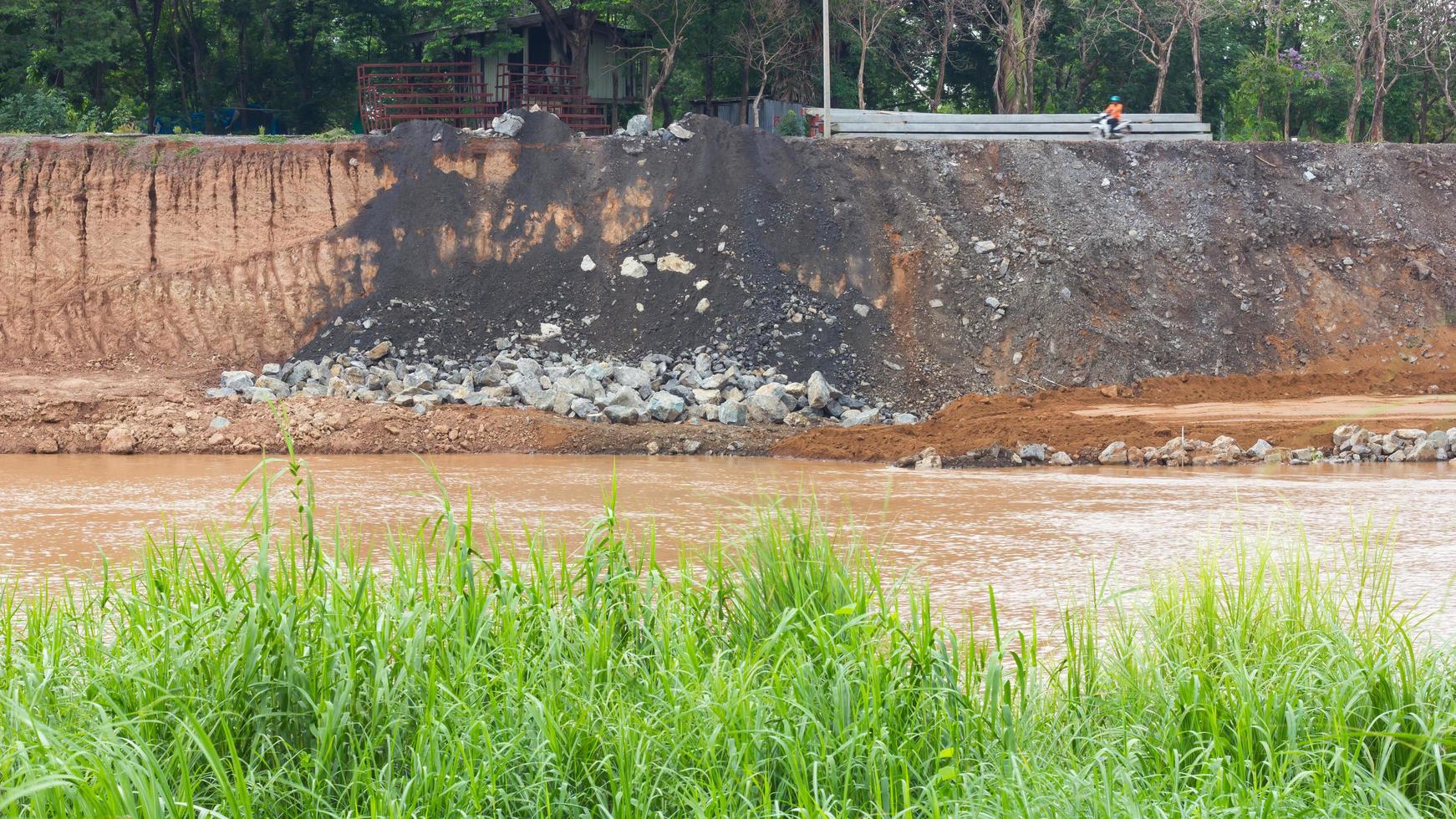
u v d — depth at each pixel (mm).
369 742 5500
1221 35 56438
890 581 11812
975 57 56969
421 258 31469
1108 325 30562
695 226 31547
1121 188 34062
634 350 29391
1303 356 31422
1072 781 5336
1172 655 6719
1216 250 33094
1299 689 6094
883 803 5379
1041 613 10305
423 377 27453
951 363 29422
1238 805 5242
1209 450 23188
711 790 5188
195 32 50562
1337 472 21516
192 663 5770
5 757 4734
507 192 32594
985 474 21547
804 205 32281
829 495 18391
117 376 28984
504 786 5426
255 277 31141
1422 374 30656
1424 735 5484
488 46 44812
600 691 5984
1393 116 57031
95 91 46906
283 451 24328
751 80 51250
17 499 17828
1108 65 57125
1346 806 5223
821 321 29891
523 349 29406
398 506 17125
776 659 6258
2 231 31359
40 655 6246
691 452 24797
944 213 32625
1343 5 49906
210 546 6801
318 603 6102
